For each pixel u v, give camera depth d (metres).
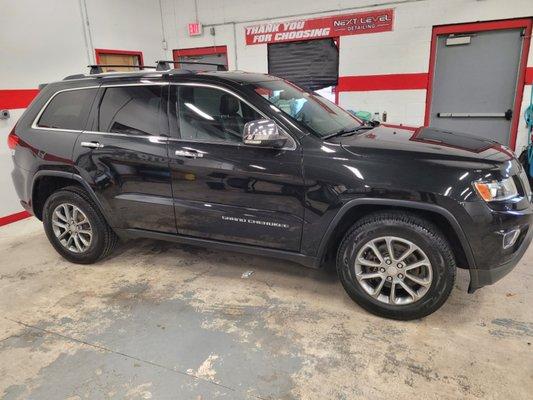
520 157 5.41
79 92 3.24
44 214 3.48
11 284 3.24
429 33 5.79
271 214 2.64
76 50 6.00
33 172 3.37
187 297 2.92
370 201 2.33
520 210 2.24
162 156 2.88
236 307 2.76
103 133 3.11
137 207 3.09
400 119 6.33
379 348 2.29
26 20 5.18
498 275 2.29
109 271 3.38
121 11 6.82
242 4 7.06
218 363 2.22
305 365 2.18
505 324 2.45
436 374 2.07
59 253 3.59
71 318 2.72
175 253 3.68
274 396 1.97
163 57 8.07
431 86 6.00
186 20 7.67
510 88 5.54
